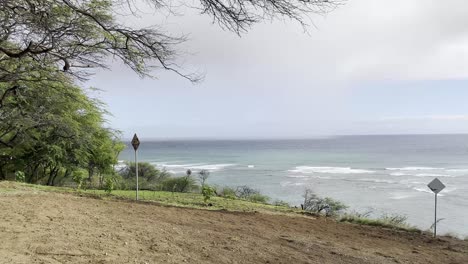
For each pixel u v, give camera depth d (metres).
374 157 103.62
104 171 24.48
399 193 41.16
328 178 56.19
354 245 8.95
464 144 171.75
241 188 39.69
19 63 8.59
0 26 6.00
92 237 6.21
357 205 34.22
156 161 96.25
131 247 5.95
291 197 39.19
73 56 6.62
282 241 7.96
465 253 9.73
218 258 6.04
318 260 6.84
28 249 5.23
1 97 13.37
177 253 5.97
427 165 77.56
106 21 5.94
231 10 4.13
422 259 8.45
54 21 5.69
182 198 15.89
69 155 22.92
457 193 40.34
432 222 26.88
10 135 21.08
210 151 154.75
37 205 8.35
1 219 6.74
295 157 109.00
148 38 5.68
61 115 19.77
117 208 9.45
